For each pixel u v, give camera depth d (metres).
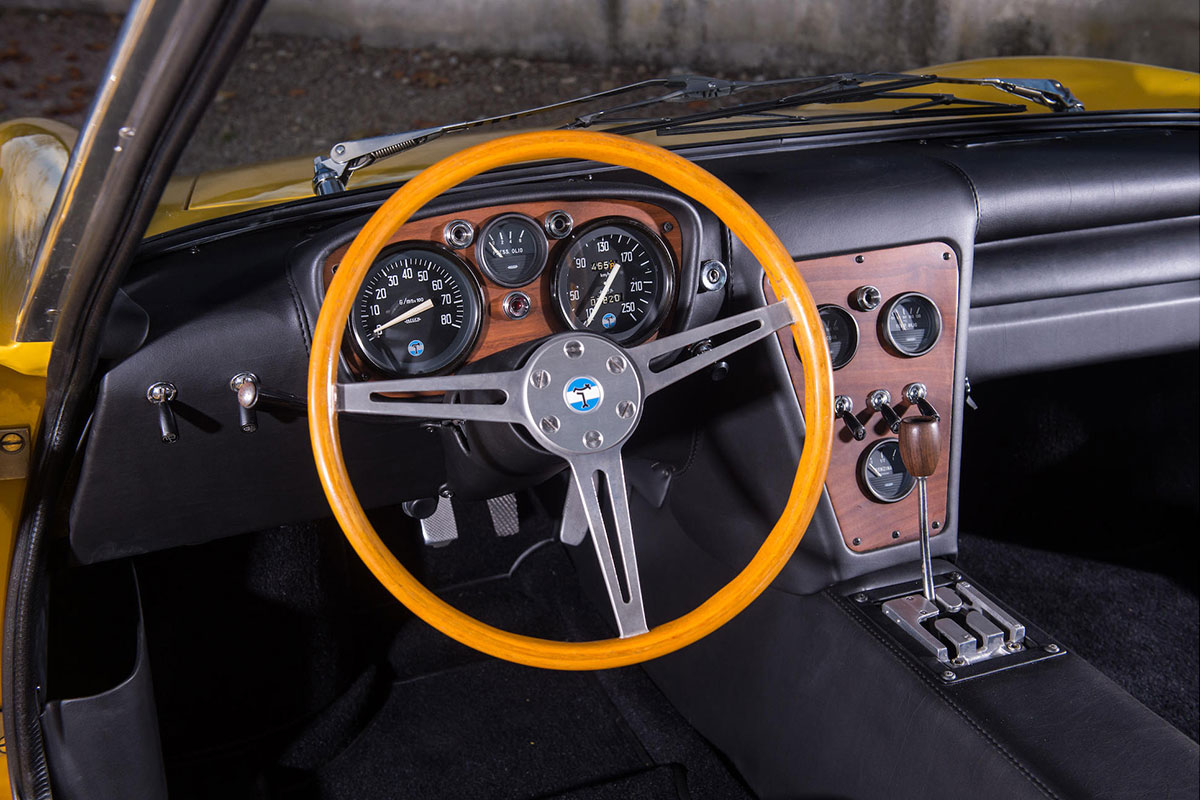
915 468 1.54
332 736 2.15
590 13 7.07
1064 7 6.30
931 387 1.79
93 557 1.58
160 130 0.77
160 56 0.70
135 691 1.49
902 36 6.79
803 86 3.12
